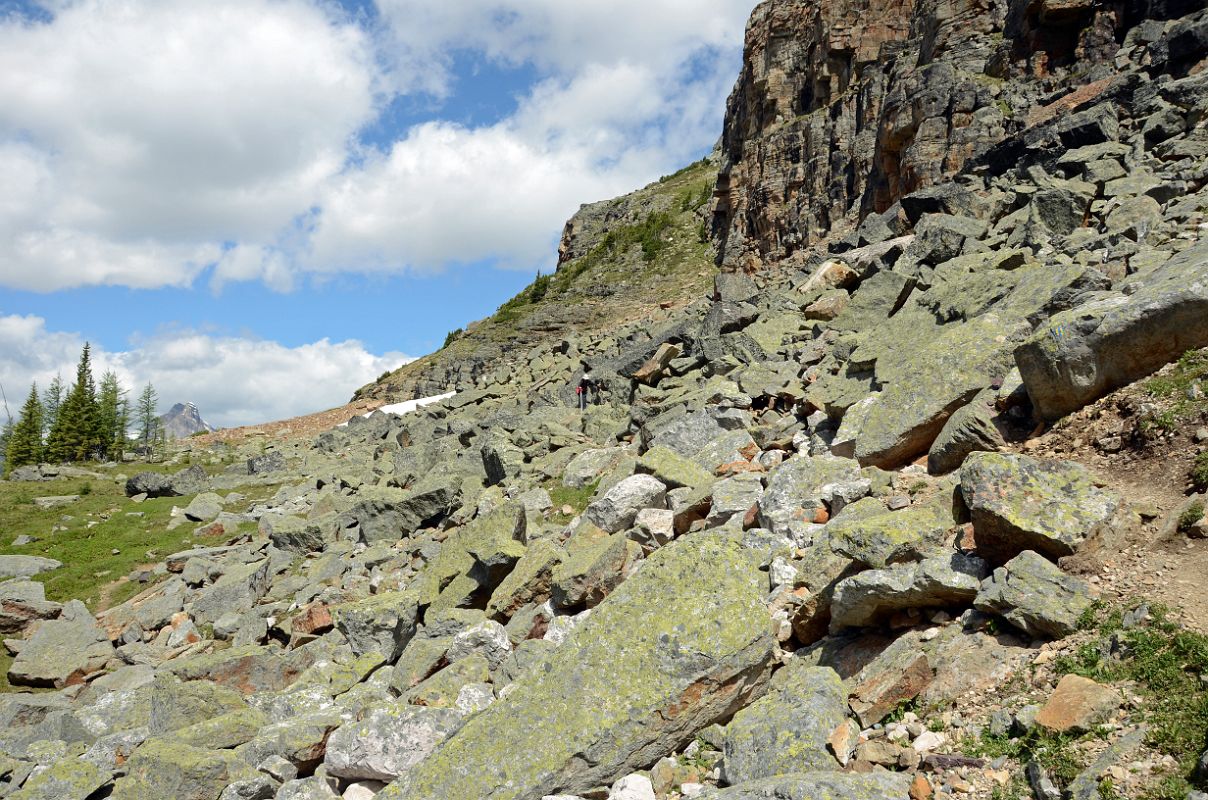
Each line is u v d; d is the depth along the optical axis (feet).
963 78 127.24
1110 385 36.14
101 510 128.26
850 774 21.29
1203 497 27.02
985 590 26.09
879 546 30.30
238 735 41.75
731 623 29.19
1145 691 21.11
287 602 73.26
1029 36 121.70
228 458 174.50
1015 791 20.24
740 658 28.71
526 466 84.12
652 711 27.78
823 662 29.94
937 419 43.55
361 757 33.53
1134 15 111.14
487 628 42.16
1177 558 25.17
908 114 134.41
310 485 123.13
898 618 29.07
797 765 23.36
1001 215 85.46
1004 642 25.48
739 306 96.02
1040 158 93.97
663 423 72.23
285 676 54.95
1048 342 36.96
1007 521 27.09
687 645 28.68
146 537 110.42
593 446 84.64
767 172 214.48
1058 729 20.84
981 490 28.14
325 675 50.55
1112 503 27.09
